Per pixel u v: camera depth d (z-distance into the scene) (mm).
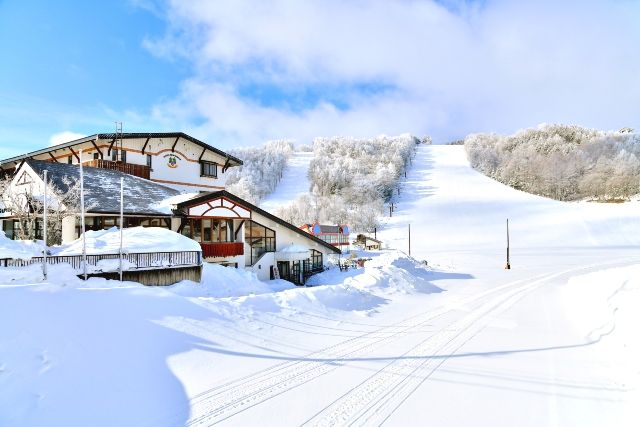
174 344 9773
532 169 141375
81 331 8828
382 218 97000
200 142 36875
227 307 12938
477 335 13164
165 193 25734
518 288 25688
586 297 19078
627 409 7492
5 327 7945
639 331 11336
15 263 12883
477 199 109000
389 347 11477
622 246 63000
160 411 7102
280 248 27500
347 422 6875
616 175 125250
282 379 8719
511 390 8430
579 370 9680
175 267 15938
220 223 23484
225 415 7020
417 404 7672
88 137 30047
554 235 73062
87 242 16109
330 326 13531
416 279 24531
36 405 6512
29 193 20609
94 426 6410
